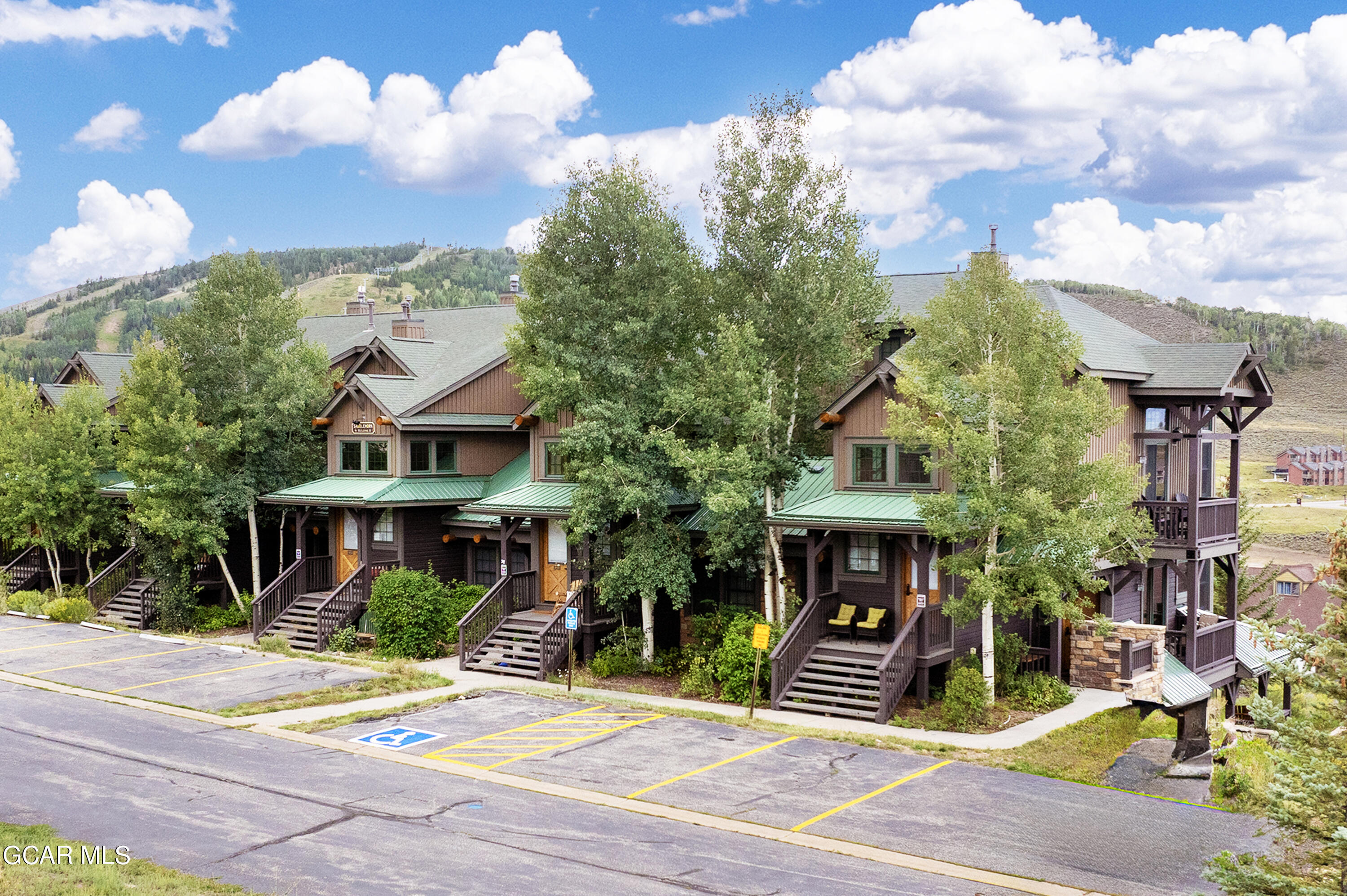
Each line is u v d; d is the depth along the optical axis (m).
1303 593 70.88
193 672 25.31
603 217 25.97
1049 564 20.50
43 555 39.53
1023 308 21.14
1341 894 9.53
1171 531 24.34
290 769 17.31
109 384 40.81
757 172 25.09
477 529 30.64
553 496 28.50
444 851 13.56
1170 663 24.14
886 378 23.47
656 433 24.91
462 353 34.56
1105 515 20.59
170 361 31.75
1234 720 26.16
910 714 21.50
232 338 33.00
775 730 20.28
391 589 28.09
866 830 14.62
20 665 26.08
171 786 16.25
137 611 32.91
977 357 21.91
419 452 31.14
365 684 23.91
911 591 23.62
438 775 17.19
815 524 23.06
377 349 34.38
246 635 31.34
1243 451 192.25
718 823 14.88
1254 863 11.13
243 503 31.75
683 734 19.94
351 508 30.08
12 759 17.58
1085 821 15.13
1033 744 19.23
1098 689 23.72
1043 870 13.22
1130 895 12.45
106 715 21.05
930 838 14.35
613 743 19.20
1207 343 26.02
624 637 26.42
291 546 35.19
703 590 27.62
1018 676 22.91
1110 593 24.42
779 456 24.73
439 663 27.16
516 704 22.39
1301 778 9.97
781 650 22.33
